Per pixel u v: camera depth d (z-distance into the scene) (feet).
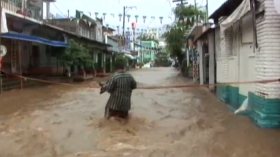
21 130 28.37
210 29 55.47
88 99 49.60
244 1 28.63
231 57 42.11
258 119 29.48
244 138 25.08
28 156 21.36
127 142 24.23
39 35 86.28
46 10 115.55
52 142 24.49
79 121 31.94
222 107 40.93
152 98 50.03
